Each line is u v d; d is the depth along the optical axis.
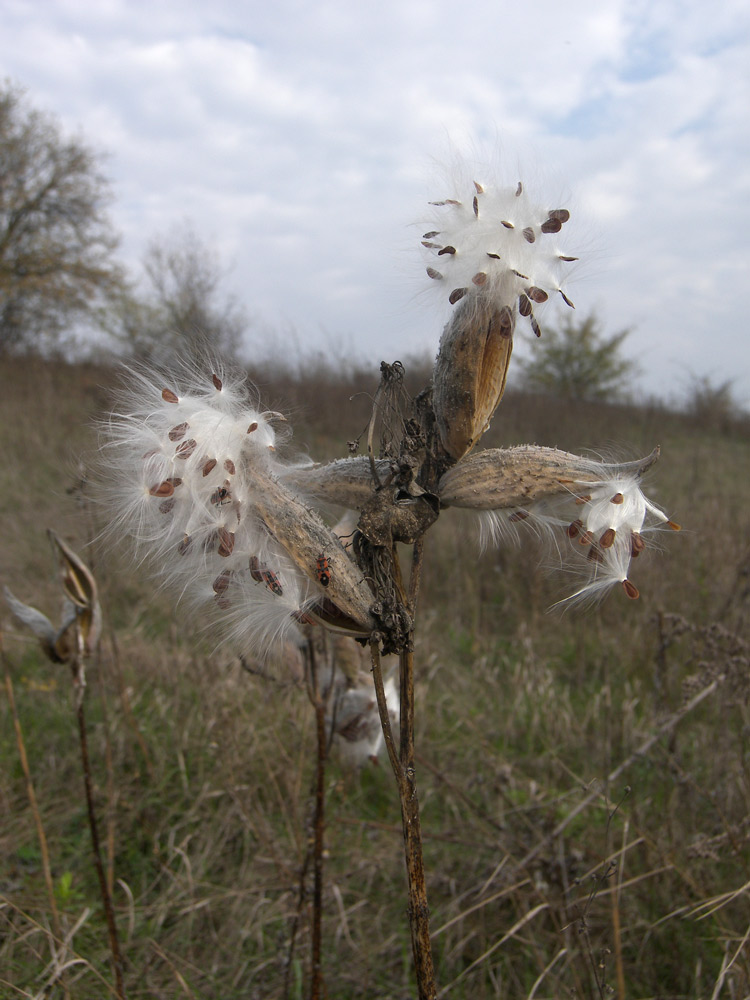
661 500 6.43
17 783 2.81
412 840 1.03
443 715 3.52
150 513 1.02
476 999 1.99
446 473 1.02
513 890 2.13
